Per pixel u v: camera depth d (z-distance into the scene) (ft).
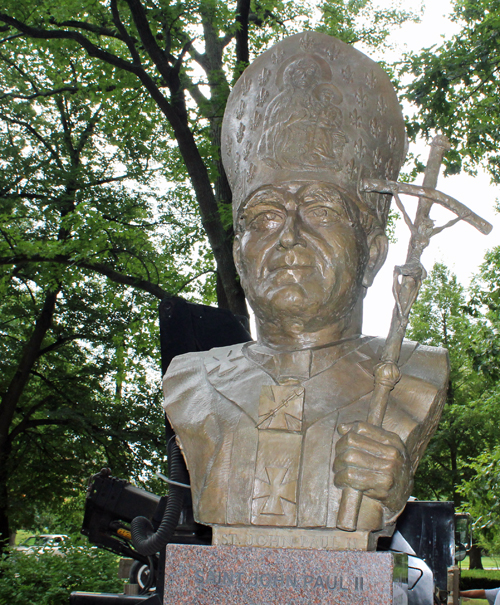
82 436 48.26
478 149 30.09
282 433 8.09
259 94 9.86
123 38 32.14
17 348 51.55
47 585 27.48
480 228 8.19
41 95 45.50
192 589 7.64
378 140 9.57
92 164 49.24
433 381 8.51
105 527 16.63
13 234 37.83
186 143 32.19
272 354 9.04
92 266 38.86
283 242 8.67
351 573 7.24
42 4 33.96
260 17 35.45
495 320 33.47
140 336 39.06
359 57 9.78
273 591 7.41
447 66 27.50
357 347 9.06
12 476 47.34
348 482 7.52
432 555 17.99
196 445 8.55
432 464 67.67
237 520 7.88
